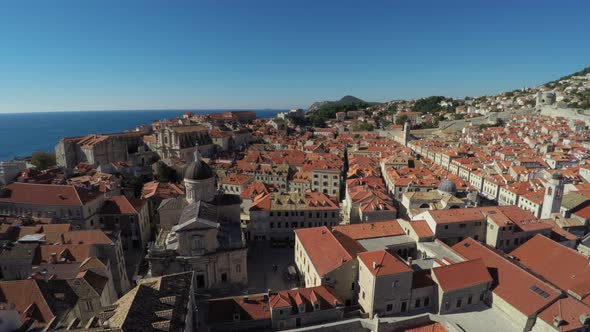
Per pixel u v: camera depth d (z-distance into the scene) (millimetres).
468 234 87000
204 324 58594
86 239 72312
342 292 69250
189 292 52469
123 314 41469
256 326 60344
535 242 81875
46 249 68062
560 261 74250
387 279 60844
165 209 85938
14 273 66500
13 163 123188
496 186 145750
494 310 62531
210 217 74188
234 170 169625
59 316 48438
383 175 177125
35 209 93250
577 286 67250
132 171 165125
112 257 72188
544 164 166875
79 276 58812
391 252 70125
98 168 149750
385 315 62469
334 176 154625
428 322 59375
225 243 74062
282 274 85875
